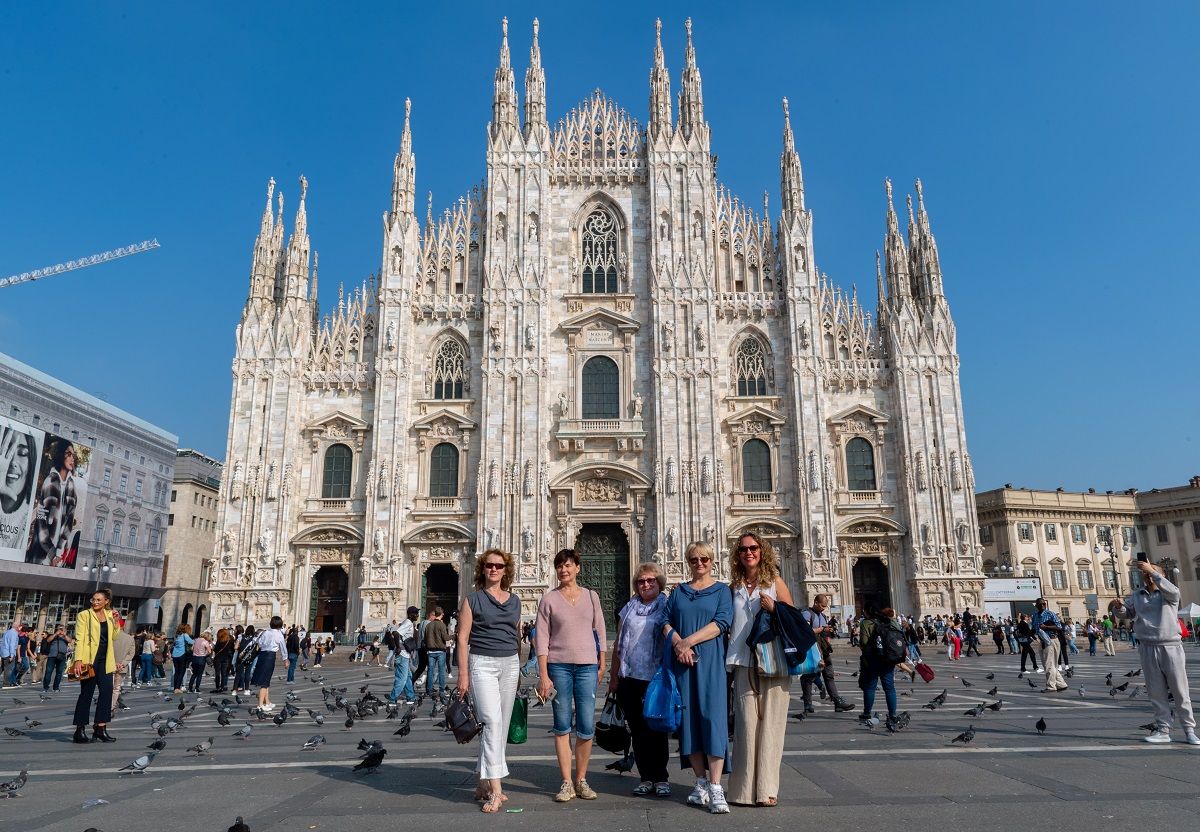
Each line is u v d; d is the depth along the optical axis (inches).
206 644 1314.0
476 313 2445.9
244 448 2326.5
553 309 2460.6
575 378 2401.6
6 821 390.0
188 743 669.3
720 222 2536.9
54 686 1330.0
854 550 2314.2
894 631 701.3
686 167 2497.5
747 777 409.7
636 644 447.2
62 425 2967.5
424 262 2490.2
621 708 460.8
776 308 2447.1
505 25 2620.6
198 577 4065.0
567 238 2506.2
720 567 2231.8
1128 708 812.0
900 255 2450.8
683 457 2300.7
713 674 414.3
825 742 614.2
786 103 2571.4
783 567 2287.2
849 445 2385.6
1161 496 3784.5
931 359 2383.1
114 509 3287.4
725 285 2490.2
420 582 2276.1
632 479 2308.1
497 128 2527.1
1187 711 576.1
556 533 2297.0
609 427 2341.3
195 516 4055.1
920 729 680.4
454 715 415.5
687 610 426.6
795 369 2359.7
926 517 2281.0
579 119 2596.0
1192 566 3651.6
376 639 2143.2
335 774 506.6
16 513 2719.0
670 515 2262.6
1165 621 582.2
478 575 441.1
